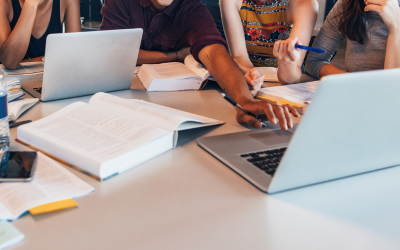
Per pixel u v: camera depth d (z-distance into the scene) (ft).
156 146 2.46
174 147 2.63
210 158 2.49
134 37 3.83
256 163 2.34
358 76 1.68
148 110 2.88
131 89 4.26
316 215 1.84
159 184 2.11
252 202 1.95
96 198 1.94
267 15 5.62
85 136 2.46
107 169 2.14
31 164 2.18
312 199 1.99
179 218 1.78
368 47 5.20
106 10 5.79
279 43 4.11
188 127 2.71
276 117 2.81
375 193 2.08
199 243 1.60
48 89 3.51
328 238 1.66
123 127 2.57
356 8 4.90
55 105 3.53
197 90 4.35
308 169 1.98
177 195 2.00
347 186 2.15
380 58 5.17
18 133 2.62
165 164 2.37
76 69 3.57
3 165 2.15
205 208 1.88
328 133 1.83
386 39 5.04
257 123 2.96
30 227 1.67
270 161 2.37
